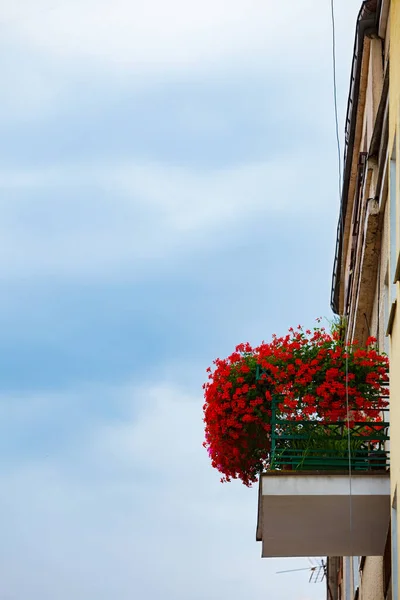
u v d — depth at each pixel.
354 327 18.39
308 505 12.49
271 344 13.59
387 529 12.84
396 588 11.55
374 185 16.11
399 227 11.56
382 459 12.80
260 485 12.64
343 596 22.20
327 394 13.02
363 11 17.39
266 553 13.57
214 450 13.61
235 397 13.41
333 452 12.91
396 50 12.20
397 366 11.27
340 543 13.24
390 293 12.40
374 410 13.05
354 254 18.17
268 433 13.36
